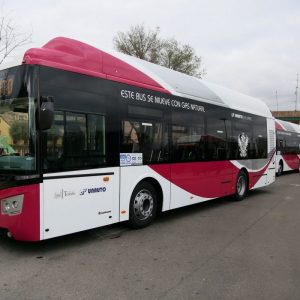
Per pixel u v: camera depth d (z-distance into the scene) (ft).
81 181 19.30
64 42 19.92
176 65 133.08
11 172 17.63
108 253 18.78
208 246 20.29
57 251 18.99
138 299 13.33
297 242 21.31
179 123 27.14
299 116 184.03
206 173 30.53
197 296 13.64
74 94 19.10
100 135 20.56
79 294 13.73
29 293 13.78
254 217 28.71
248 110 38.37
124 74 22.57
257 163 40.45
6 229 18.11
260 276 15.75
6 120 18.07
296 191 46.29
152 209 24.84
